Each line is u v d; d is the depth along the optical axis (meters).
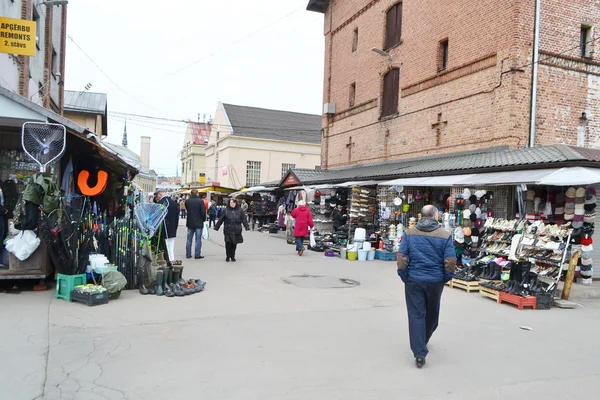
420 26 17.11
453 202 12.45
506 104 13.02
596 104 13.95
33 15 14.96
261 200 28.25
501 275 9.16
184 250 14.91
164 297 7.83
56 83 19.42
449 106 15.43
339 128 23.47
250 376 4.55
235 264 11.94
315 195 18.88
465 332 6.39
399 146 18.23
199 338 5.67
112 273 7.54
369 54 20.70
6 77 11.65
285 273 10.75
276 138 44.34
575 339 6.23
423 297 5.12
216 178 46.78
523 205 10.30
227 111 45.84
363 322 6.68
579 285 9.73
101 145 8.97
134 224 8.44
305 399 4.09
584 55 13.94
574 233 9.84
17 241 7.52
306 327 6.32
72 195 9.55
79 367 4.62
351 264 12.84
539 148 11.58
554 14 13.37
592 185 9.84
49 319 6.20
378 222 16.11
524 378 4.73
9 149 8.48
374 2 20.38
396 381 4.55
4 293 7.60
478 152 14.02
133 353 5.07
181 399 4.01
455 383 4.54
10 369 4.50
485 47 13.90
